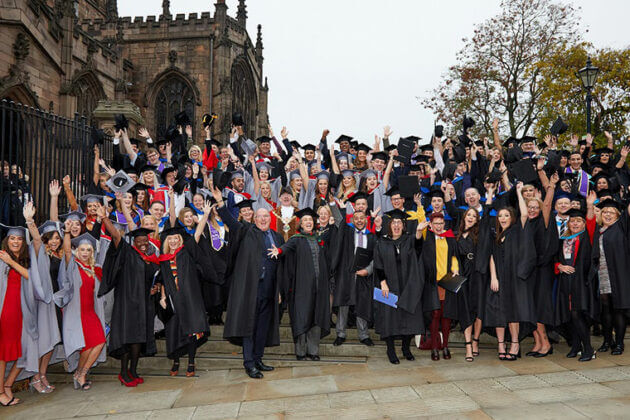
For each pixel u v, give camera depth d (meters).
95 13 37.94
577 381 5.42
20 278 5.79
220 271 6.59
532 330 6.52
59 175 8.41
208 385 6.04
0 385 5.67
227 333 6.14
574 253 6.36
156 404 5.46
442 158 10.44
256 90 43.50
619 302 6.23
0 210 7.26
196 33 36.00
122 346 6.06
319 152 9.65
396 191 7.23
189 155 9.78
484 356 6.73
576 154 8.75
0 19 15.08
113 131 13.52
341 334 7.05
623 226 6.32
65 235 6.02
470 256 6.53
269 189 8.28
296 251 6.61
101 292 6.01
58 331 6.08
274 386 5.83
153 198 8.19
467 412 4.65
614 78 23.08
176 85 36.25
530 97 27.52
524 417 4.45
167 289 6.28
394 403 5.03
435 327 6.60
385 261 6.53
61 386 6.45
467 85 28.58
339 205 7.69
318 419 4.72
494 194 8.09
